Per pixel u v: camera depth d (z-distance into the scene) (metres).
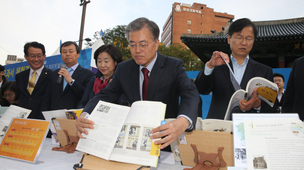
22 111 1.63
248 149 0.77
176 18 39.88
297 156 0.73
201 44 7.58
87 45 17.48
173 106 1.39
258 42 7.49
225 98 1.72
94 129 1.00
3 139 1.33
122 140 0.94
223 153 1.04
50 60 6.71
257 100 1.40
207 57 8.80
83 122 1.02
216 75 1.79
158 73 1.33
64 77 2.25
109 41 17.64
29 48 2.44
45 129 1.26
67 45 2.52
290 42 7.26
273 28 8.91
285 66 8.66
